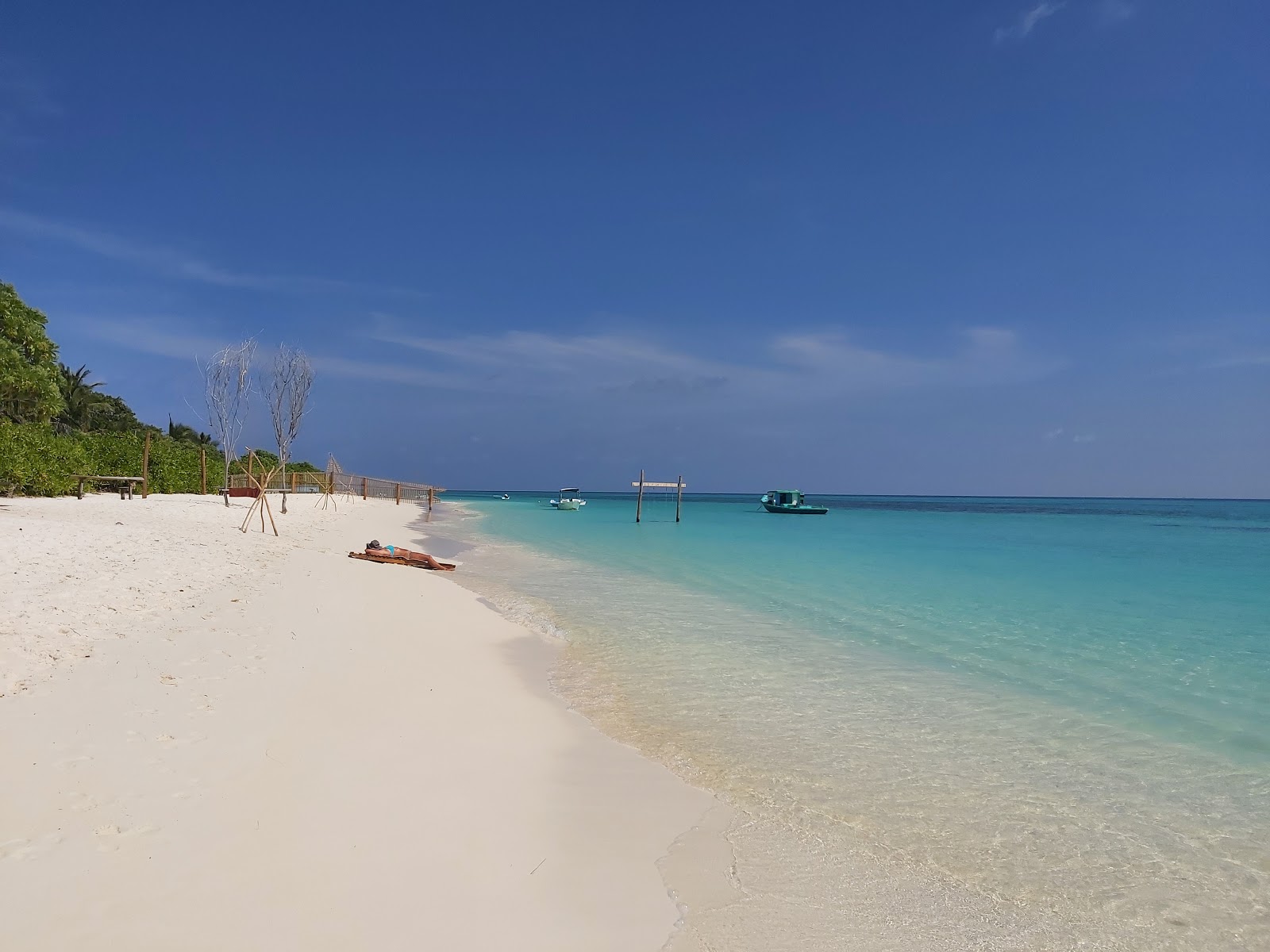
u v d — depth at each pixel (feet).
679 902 14.70
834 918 14.60
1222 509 448.24
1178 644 39.52
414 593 46.16
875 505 448.65
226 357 106.42
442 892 13.80
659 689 30.19
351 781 17.95
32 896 11.83
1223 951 14.02
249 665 25.43
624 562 77.41
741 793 20.45
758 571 70.95
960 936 14.21
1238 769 22.63
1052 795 20.71
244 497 127.44
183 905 12.14
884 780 21.56
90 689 21.03
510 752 21.79
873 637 40.55
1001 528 164.55
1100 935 14.44
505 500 411.95
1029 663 35.17
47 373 91.56
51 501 79.77
